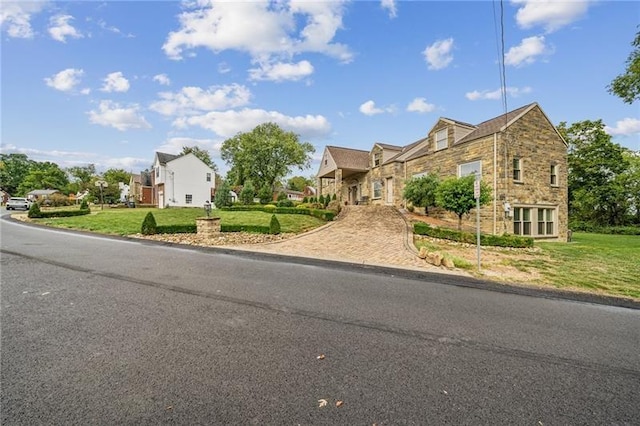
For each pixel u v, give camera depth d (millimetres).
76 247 9164
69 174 67688
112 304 4242
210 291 5020
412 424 1980
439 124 18531
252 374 2523
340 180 25125
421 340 3355
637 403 2305
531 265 8328
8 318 3643
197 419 1953
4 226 15164
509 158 14922
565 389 2471
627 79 13125
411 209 19453
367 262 8062
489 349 3182
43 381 2318
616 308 4832
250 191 29047
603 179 27000
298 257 8609
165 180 33281
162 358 2748
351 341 3264
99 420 1911
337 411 2088
